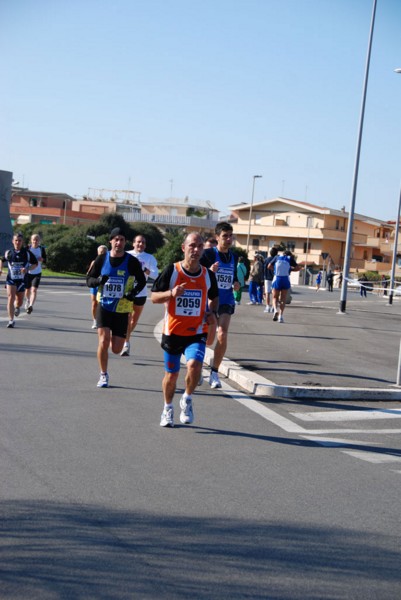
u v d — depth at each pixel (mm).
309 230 88875
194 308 8102
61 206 118188
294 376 11570
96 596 4078
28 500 5574
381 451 7828
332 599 4230
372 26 26984
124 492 5898
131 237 76375
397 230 44875
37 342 14375
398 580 4539
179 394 10141
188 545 4879
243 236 94688
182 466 6730
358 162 27594
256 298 30875
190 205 120688
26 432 7594
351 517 5672
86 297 29125
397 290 17453
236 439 7859
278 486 6336
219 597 4160
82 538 4879
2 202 39375
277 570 4570
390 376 12406
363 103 27188
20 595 4039
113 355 13344
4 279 34125
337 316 25906
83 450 7051
